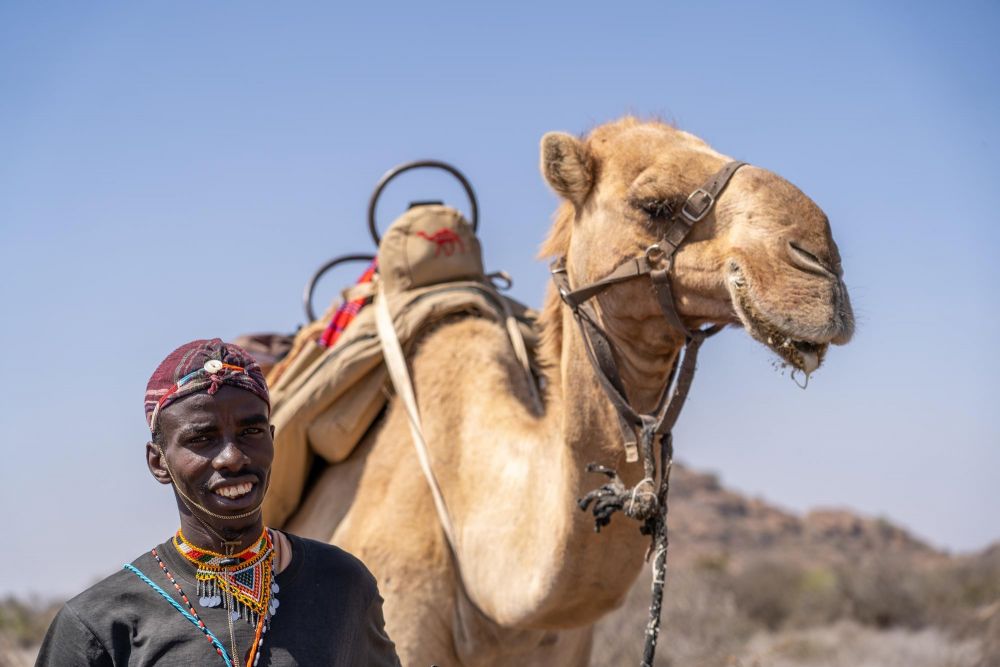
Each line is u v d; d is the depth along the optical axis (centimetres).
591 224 440
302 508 602
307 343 631
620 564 438
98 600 293
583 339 440
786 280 380
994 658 1259
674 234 413
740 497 6184
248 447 303
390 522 537
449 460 532
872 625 2016
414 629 516
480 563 493
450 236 610
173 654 289
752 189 404
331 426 579
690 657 1367
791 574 2295
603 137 457
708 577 1944
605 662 1319
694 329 422
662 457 428
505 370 561
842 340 377
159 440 304
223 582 299
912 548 5609
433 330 586
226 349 306
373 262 659
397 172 646
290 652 297
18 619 1962
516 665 522
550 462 469
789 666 1452
